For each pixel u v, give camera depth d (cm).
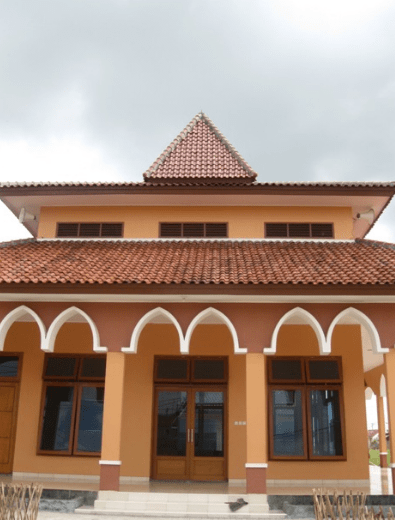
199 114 1958
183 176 1530
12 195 1481
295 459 1340
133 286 1127
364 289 1112
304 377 1393
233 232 1509
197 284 1115
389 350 1134
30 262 1273
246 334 1152
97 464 1348
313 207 1524
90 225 1531
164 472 1349
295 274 1160
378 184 1437
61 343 1439
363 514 748
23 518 780
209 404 1392
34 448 1368
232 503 1052
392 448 1091
